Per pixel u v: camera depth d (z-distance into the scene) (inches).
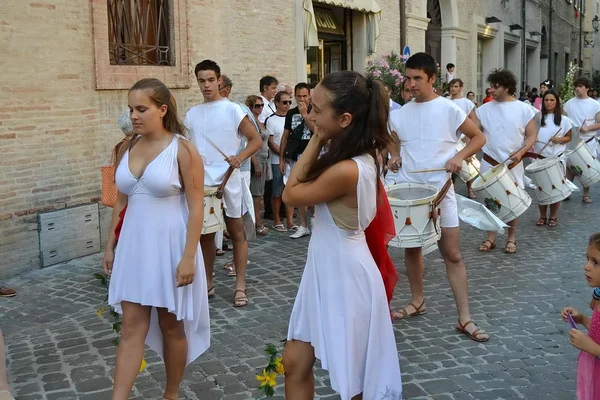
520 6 1011.3
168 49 343.6
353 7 510.6
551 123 370.0
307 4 454.0
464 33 768.9
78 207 291.0
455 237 193.3
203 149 225.1
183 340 148.5
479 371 171.6
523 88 1045.2
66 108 286.2
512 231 295.9
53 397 160.7
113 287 142.4
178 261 140.9
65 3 281.7
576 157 389.1
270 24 422.3
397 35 598.5
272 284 251.4
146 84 138.7
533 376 168.7
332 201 115.1
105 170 242.4
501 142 289.0
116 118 309.3
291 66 447.2
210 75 226.4
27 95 269.7
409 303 218.7
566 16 1408.7
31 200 273.9
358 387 116.6
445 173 189.6
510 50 1019.9
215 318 214.4
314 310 117.6
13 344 194.9
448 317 211.9
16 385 167.5
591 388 124.8
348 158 113.2
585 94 439.8
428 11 707.4
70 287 251.3
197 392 161.9
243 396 159.9
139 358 140.9
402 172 196.9
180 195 143.3
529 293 237.0
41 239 275.4
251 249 308.2
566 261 281.3
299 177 115.2
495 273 263.3
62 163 286.0
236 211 225.1
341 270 114.9
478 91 886.4
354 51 557.9
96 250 301.6
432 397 157.2
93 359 183.3
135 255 139.6
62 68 283.0
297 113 327.0
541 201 335.9
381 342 118.8
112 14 311.9
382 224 123.2
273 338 197.2
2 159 261.4
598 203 430.0
